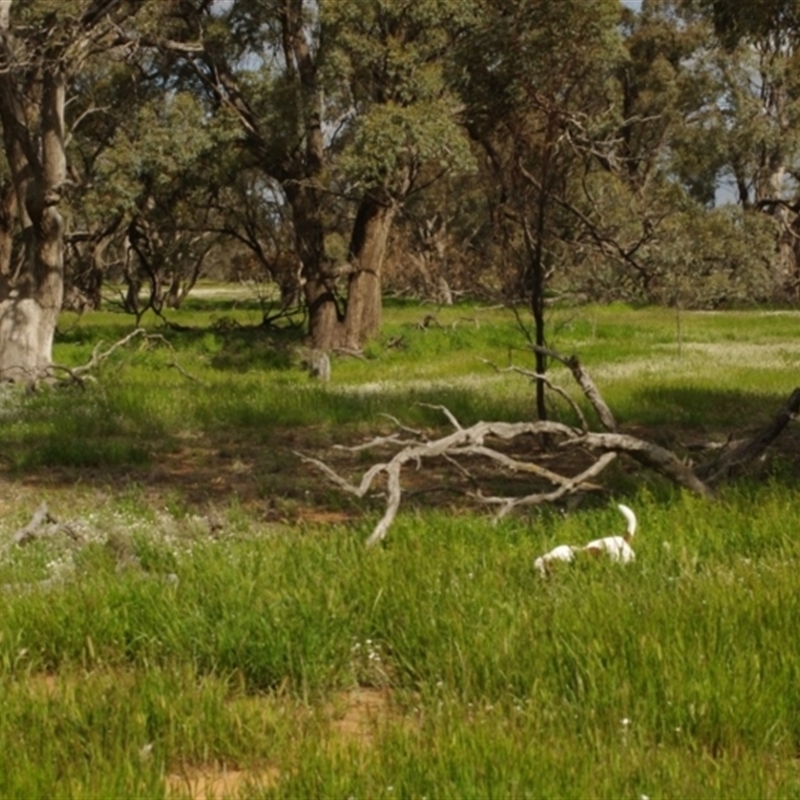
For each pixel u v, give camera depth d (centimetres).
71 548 979
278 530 1070
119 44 2603
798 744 561
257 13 3144
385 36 2988
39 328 2402
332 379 2691
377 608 710
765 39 1923
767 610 674
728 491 1039
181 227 3944
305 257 3338
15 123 2359
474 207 5503
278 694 633
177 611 705
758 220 4969
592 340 3372
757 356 2923
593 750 532
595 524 930
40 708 589
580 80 1538
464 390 2095
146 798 494
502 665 628
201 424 1791
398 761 519
